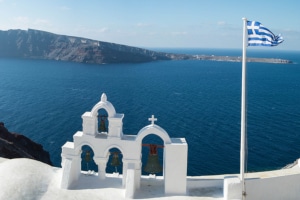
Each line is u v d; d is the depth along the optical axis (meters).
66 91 132.50
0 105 101.69
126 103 108.25
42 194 17.11
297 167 20.09
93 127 18.64
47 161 54.88
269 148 62.94
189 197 17.66
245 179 17.53
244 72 17.03
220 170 52.97
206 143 65.81
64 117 87.00
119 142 18.48
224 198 17.52
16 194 16.41
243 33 17.20
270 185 17.70
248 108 102.25
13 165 18.67
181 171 17.94
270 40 16.92
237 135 71.75
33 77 178.62
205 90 145.25
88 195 17.52
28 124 79.25
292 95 130.88
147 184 19.27
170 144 17.86
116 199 17.31
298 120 86.12
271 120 85.88
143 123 81.25
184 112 95.62
